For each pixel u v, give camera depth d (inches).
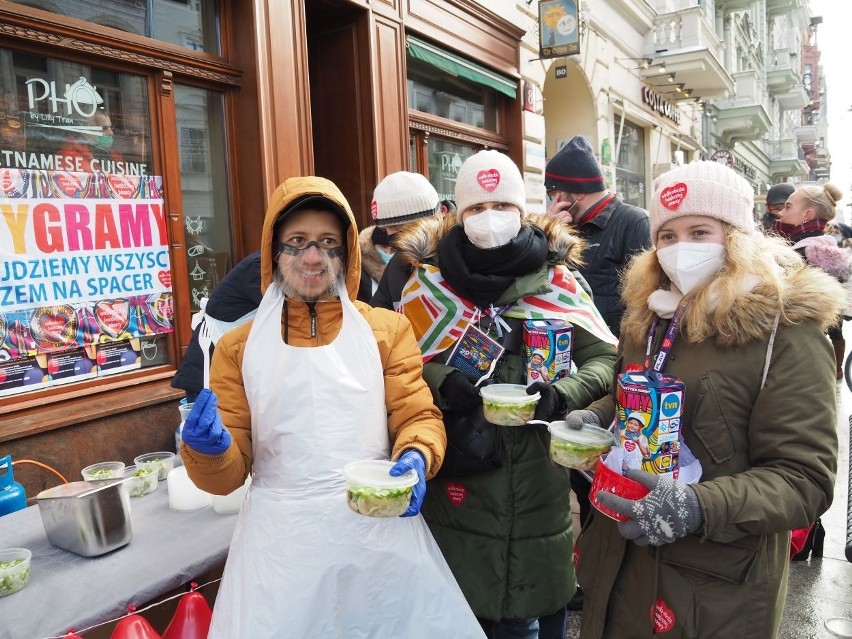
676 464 51.1
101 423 128.0
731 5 775.1
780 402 49.4
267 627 52.1
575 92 383.6
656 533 47.6
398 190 109.8
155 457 90.8
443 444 60.3
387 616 56.4
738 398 51.7
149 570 61.6
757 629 51.2
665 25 466.6
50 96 127.1
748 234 54.6
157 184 147.3
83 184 132.6
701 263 54.1
